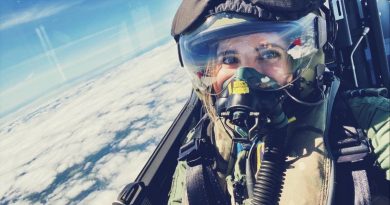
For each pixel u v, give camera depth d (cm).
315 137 92
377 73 156
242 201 104
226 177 116
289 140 98
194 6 100
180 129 217
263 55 95
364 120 91
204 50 103
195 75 114
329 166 85
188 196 113
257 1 87
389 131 80
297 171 89
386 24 247
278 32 91
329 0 138
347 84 128
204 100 121
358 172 81
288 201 87
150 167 187
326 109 97
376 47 150
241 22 91
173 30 117
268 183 91
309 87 98
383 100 91
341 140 90
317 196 82
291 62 94
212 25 95
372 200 83
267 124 96
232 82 96
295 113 100
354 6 146
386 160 78
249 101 94
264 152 97
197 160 116
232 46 96
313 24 96
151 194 171
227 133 107
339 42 143
